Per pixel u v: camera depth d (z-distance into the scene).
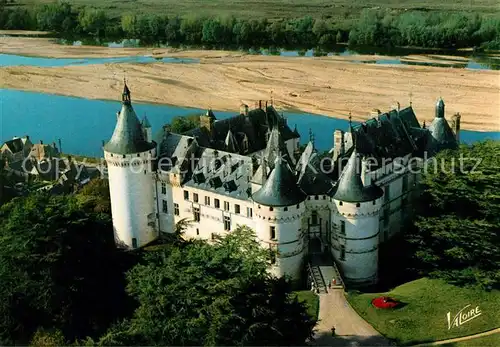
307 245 121.06
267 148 126.31
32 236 111.56
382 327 102.12
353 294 111.12
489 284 111.81
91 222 123.62
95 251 119.62
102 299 115.62
